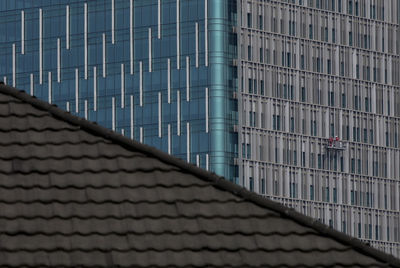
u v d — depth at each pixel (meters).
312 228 27.14
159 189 27.58
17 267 25.98
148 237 26.67
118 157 28.16
